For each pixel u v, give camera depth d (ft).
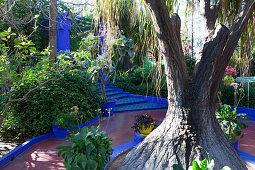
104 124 18.99
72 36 38.68
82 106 17.87
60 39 31.30
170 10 7.93
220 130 7.82
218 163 6.61
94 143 7.57
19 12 22.52
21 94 15.17
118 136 15.55
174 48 6.87
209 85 7.20
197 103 7.32
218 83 7.48
